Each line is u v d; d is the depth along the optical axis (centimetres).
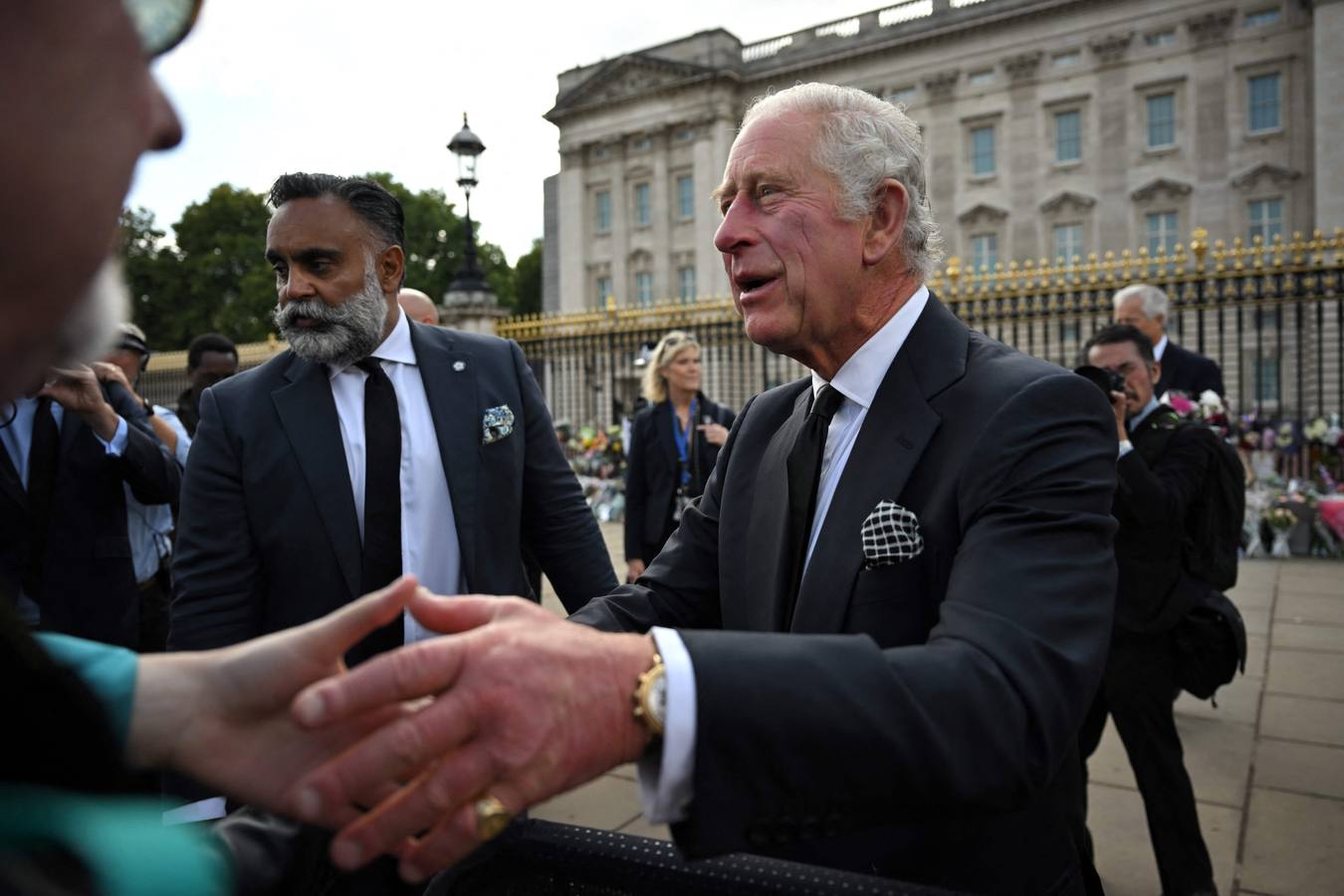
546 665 75
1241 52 3053
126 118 46
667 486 547
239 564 224
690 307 1295
